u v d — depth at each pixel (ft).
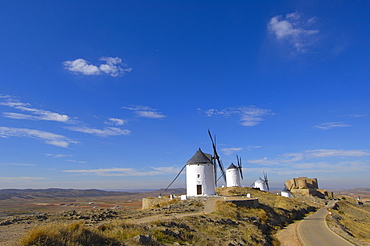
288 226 117.70
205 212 91.15
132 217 75.05
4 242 37.91
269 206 140.56
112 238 42.47
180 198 137.08
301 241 86.53
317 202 279.90
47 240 34.47
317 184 369.09
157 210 91.76
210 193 144.56
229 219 83.71
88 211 83.41
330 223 127.95
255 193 209.77
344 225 140.97
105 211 85.35
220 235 65.21
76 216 70.69
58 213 74.74
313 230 106.32
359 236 118.32
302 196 306.55
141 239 43.96
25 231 47.98
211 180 146.92
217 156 173.68
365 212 268.62
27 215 68.23
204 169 144.97
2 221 59.26
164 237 50.78
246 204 117.19
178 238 53.42
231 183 242.99
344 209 245.24
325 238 91.30
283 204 167.63
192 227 65.77
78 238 38.17
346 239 90.53
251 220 94.07
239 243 62.44
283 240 88.17
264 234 85.71
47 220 63.57
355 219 187.42
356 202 363.56
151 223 59.67
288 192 288.71
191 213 86.89
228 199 124.67
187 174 149.28
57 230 37.93
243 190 214.28
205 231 65.26
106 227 50.24
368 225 171.12
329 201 297.94
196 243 53.78
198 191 143.64
